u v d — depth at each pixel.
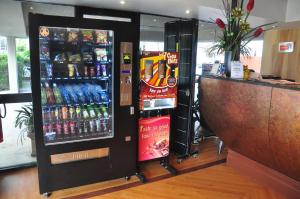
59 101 2.46
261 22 3.97
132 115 2.62
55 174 2.39
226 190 2.61
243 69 2.91
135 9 3.05
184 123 3.34
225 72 2.98
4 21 2.64
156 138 2.93
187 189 2.61
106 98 2.64
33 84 2.14
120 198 2.42
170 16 3.44
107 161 2.59
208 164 3.20
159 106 2.80
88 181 2.55
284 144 2.19
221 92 2.85
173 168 2.99
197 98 3.56
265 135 2.36
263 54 4.21
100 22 2.29
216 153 3.56
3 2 2.63
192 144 3.78
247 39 3.09
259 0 3.54
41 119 2.23
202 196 2.49
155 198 2.43
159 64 2.70
